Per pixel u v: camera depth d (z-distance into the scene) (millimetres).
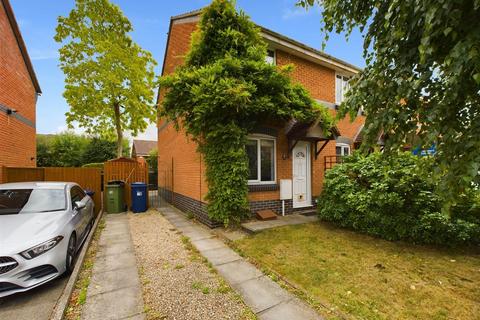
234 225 6273
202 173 6980
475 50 1422
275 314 2699
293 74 8336
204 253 4598
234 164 5980
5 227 3547
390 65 2256
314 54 8555
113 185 8789
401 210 4879
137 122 17844
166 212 8867
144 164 10039
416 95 2086
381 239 5141
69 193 4992
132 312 2783
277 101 6090
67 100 15719
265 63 5973
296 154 7961
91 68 15234
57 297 3262
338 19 2602
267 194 7199
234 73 5785
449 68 1637
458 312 2684
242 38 6305
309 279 3475
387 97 2256
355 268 3799
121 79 15914
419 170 2127
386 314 2666
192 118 6180
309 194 8227
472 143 1635
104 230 6371
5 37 8352
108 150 24359
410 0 1815
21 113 9781
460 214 4457
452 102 1832
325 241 5047
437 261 3992
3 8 8258
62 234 3701
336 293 3098
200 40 6414
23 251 3176
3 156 8148
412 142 2184
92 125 18125
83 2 14977
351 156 6277
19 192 4672
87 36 15211
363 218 5426
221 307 2854
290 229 5887
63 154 23281
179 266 4008
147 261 4258
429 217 4438
